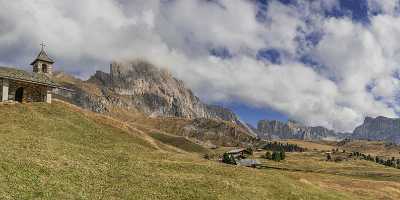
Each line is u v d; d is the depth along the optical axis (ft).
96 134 249.34
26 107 260.62
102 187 133.49
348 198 201.87
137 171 162.09
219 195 148.97
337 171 559.38
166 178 158.81
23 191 111.86
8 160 134.31
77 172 142.10
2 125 213.66
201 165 192.13
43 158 149.07
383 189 247.70
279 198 164.55
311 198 176.65
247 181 176.35
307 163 639.76
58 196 114.93
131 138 302.25
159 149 303.68
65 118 262.88
